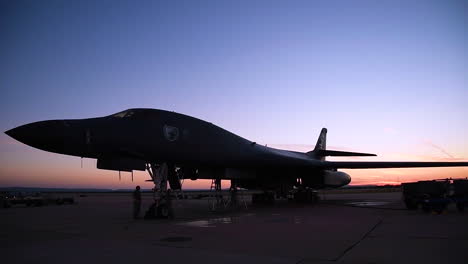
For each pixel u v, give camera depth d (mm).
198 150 14352
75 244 7289
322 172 21672
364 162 20297
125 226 10344
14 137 10117
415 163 19953
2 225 11047
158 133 12844
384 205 18688
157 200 12656
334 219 11453
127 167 12117
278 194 20984
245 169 18078
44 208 21797
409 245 6715
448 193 13875
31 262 5723
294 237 7828
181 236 8195
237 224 10406
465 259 5566
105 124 11656
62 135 10453
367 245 6758
